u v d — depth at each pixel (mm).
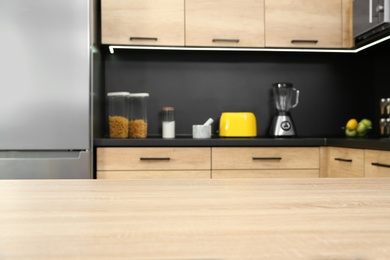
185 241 344
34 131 2350
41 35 2352
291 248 325
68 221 410
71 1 2359
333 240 346
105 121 2996
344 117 3148
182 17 2701
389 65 2994
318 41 2797
